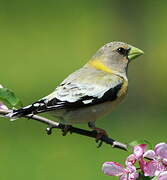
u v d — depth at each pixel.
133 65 23.83
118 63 8.65
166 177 5.76
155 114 21.41
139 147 5.92
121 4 24.72
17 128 17.98
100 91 7.87
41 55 30.58
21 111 6.64
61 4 35.78
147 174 5.86
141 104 22.58
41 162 14.98
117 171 5.94
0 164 14.91
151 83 24.16
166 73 27.30
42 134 17.27
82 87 7.78
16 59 29.88
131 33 24.67
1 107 6.80
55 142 16.52
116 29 24.95
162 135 17.98
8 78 26.38
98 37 33.47
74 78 7.96
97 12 34.59
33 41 32.78
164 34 32.19
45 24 35.31
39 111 6.98
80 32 34.09
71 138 16.70
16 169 14.54
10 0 35.34
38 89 23.95
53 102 7.29
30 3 35.69
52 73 27.53
